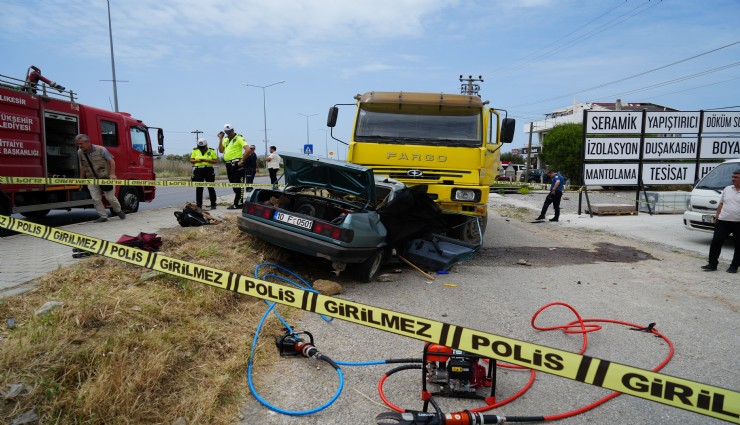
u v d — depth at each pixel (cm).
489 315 518
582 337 461
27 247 683
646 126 1648
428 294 591
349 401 324
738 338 468
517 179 3912
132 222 959
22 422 242
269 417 301
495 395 339
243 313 451
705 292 639
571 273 738
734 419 205
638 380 218
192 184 1051
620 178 1652
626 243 1041
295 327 452
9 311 363
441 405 324
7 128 810
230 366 346
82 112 1000
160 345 330
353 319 271
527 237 1108
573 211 1747
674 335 473
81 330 329
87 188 1027
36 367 279
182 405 291
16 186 827
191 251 600
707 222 991
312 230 582
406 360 360
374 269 646
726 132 1662
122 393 274
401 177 797
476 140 805
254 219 627
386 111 831
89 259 519
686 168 1672
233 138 1236
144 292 416
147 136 1245
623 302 586
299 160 636
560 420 310
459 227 865
